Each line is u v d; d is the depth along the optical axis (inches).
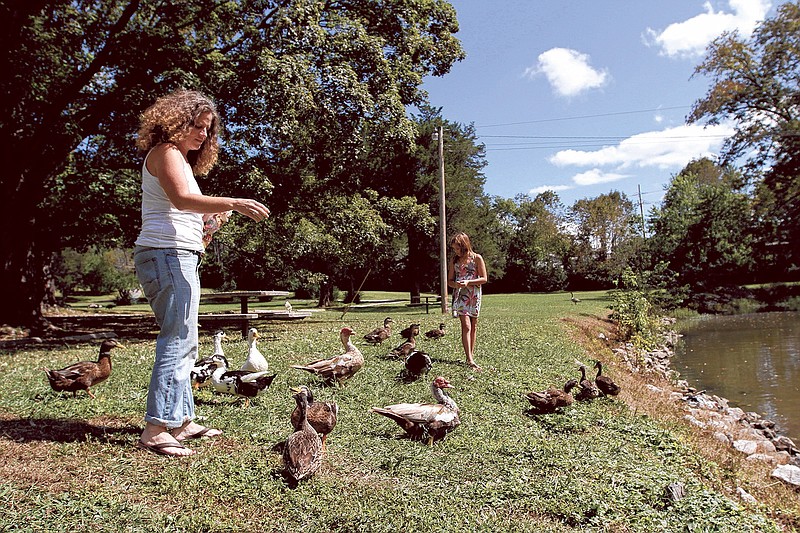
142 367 388.8
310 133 826.2
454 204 1754.4
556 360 486.3
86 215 859.4
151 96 693.9
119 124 724.0
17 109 681.0
